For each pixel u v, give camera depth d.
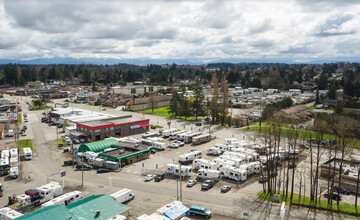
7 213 43.66
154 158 77.56
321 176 64.81
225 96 125.12
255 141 94.31
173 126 122.06
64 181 61.03
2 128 104.00
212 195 54.00
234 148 80.19
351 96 189.50
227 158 70.38
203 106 141.88
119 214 42.69
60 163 73.75
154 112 159.88
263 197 52.75
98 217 40.75
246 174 63.12
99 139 97.56
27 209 48.84
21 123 126.88
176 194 54.25
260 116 127.44
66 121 113.31
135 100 168.88
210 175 61.66
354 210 47.62
